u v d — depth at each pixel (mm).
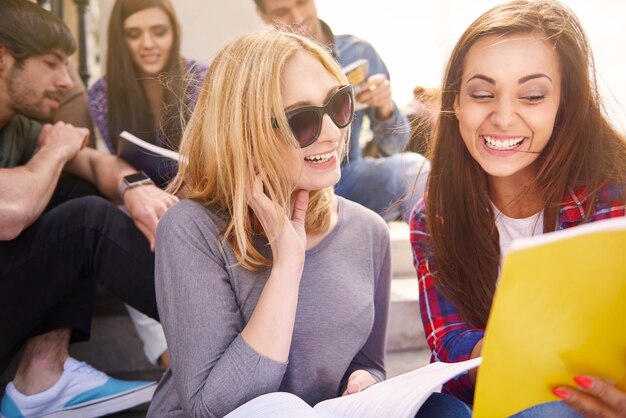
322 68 1360
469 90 1454
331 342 1411
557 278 920
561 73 1429
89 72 2844
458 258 1542
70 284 2133
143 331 2338
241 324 1345
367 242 1525
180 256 1314
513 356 991
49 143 2293
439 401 1207
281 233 1273
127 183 2256
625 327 1017
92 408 2150
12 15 2336
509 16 1432
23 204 2021
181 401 1286
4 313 2047
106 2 2660
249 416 1146
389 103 2969
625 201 1447
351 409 1159
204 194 1389
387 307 1594
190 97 1877
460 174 1546
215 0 2838
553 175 1478
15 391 2125
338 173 1379
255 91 1291
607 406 1041
